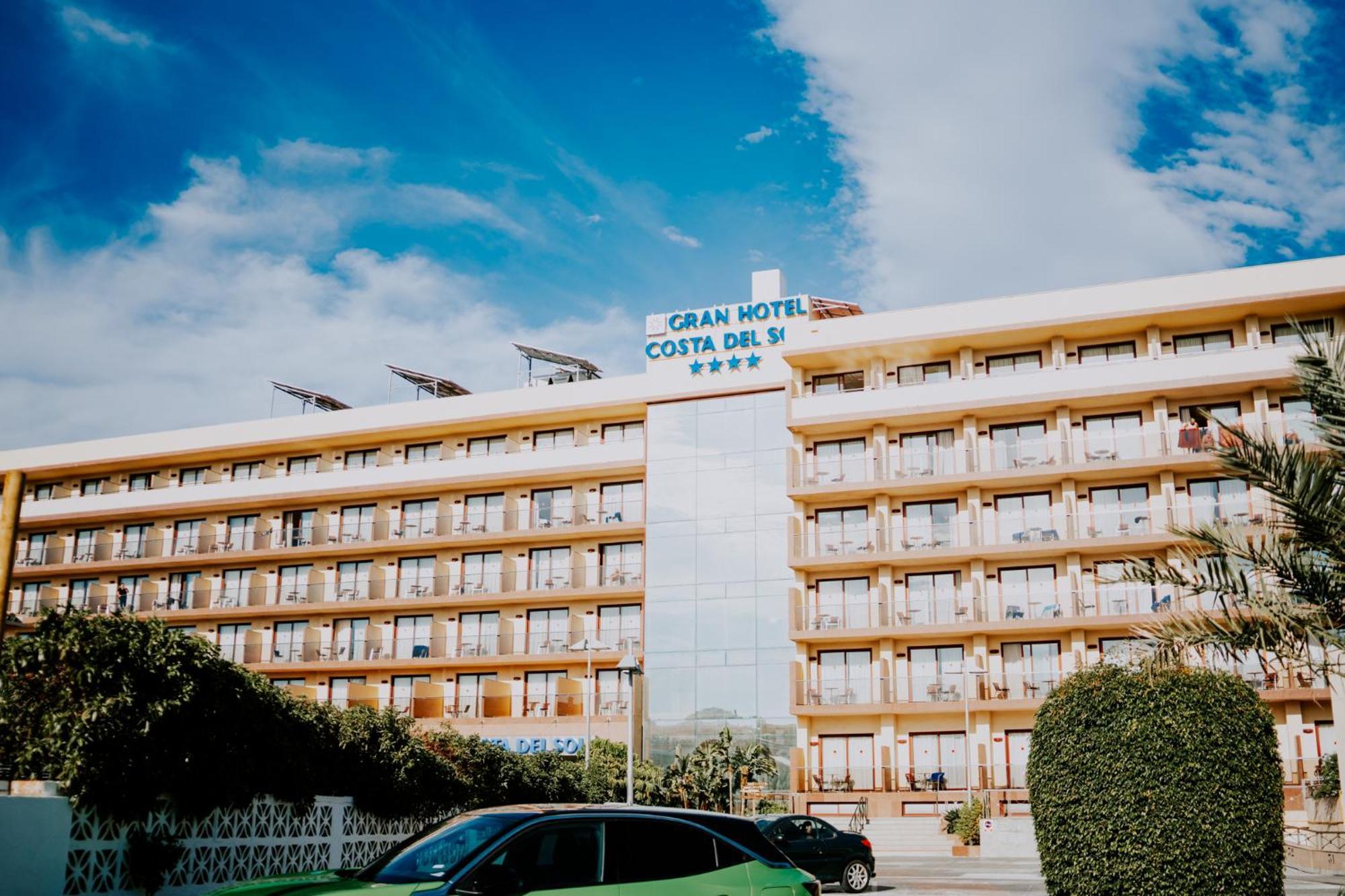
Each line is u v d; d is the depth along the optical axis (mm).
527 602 50750
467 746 27391
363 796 21453
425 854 9422
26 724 14477
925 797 41625
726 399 49594
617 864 9484
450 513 54000
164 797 15867
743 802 44375
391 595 53594
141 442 58750
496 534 51531
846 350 46656
